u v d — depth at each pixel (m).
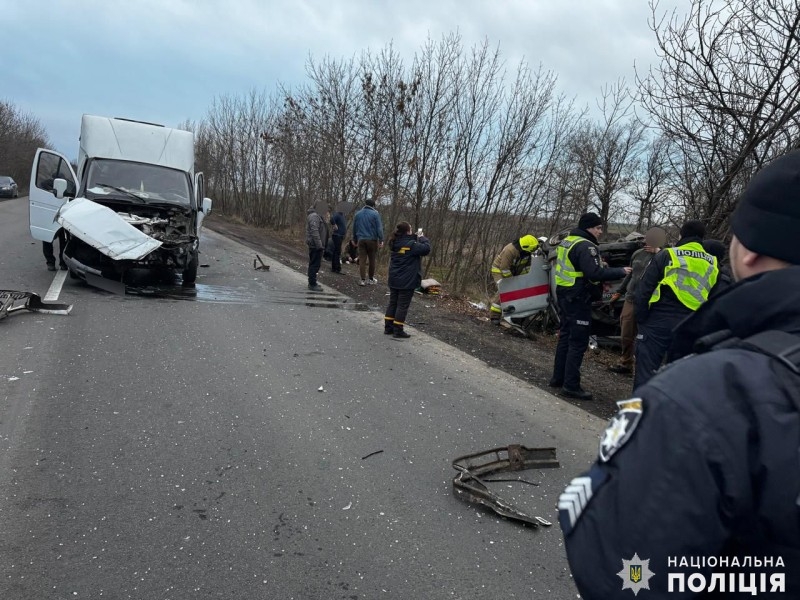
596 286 5.66
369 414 4.75
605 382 6.55
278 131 25.62
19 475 3.34
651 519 0.94
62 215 8.75
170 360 5.70
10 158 54.94
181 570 2.63
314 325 7.85
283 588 2.57
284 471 3.65
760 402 0.92
